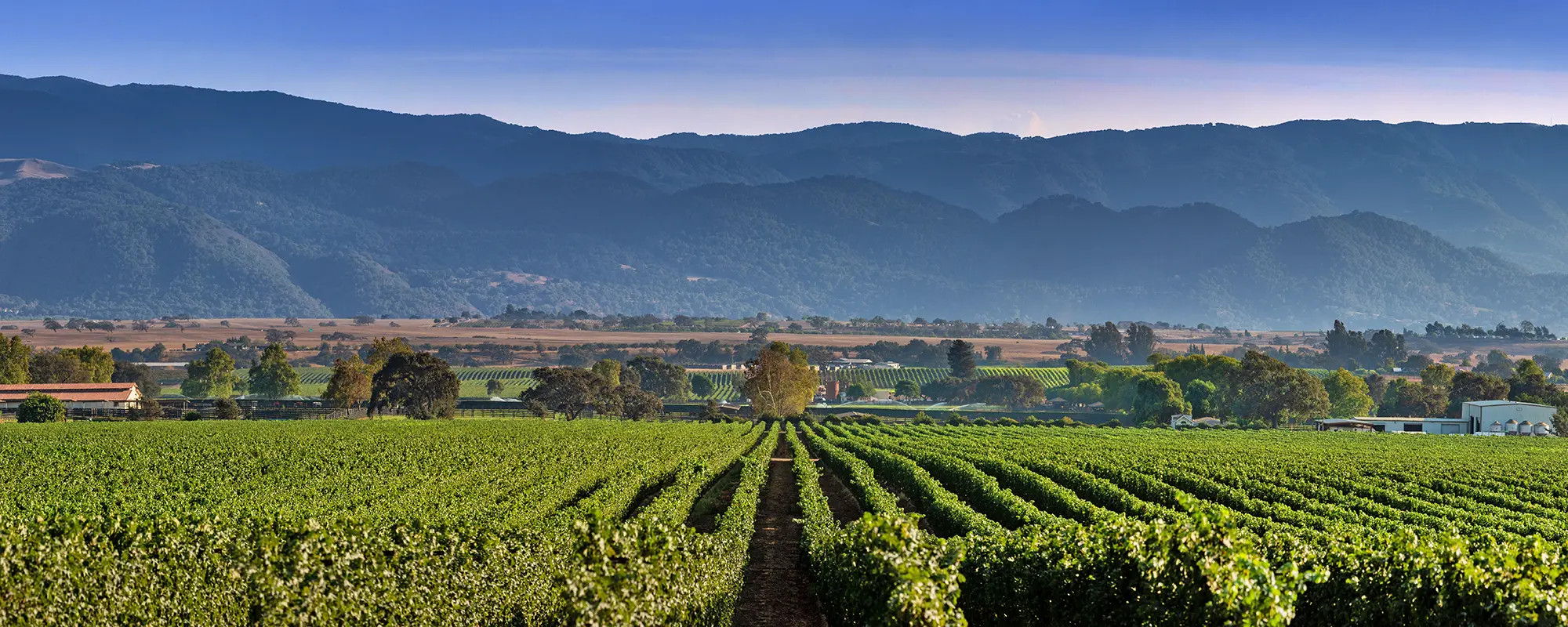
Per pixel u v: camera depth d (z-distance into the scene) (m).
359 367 154.75
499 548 22.97
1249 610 15.79
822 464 80.06
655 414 157.12
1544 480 55.34
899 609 17.80
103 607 18.14
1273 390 157.00
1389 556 18.42
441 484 48.34
